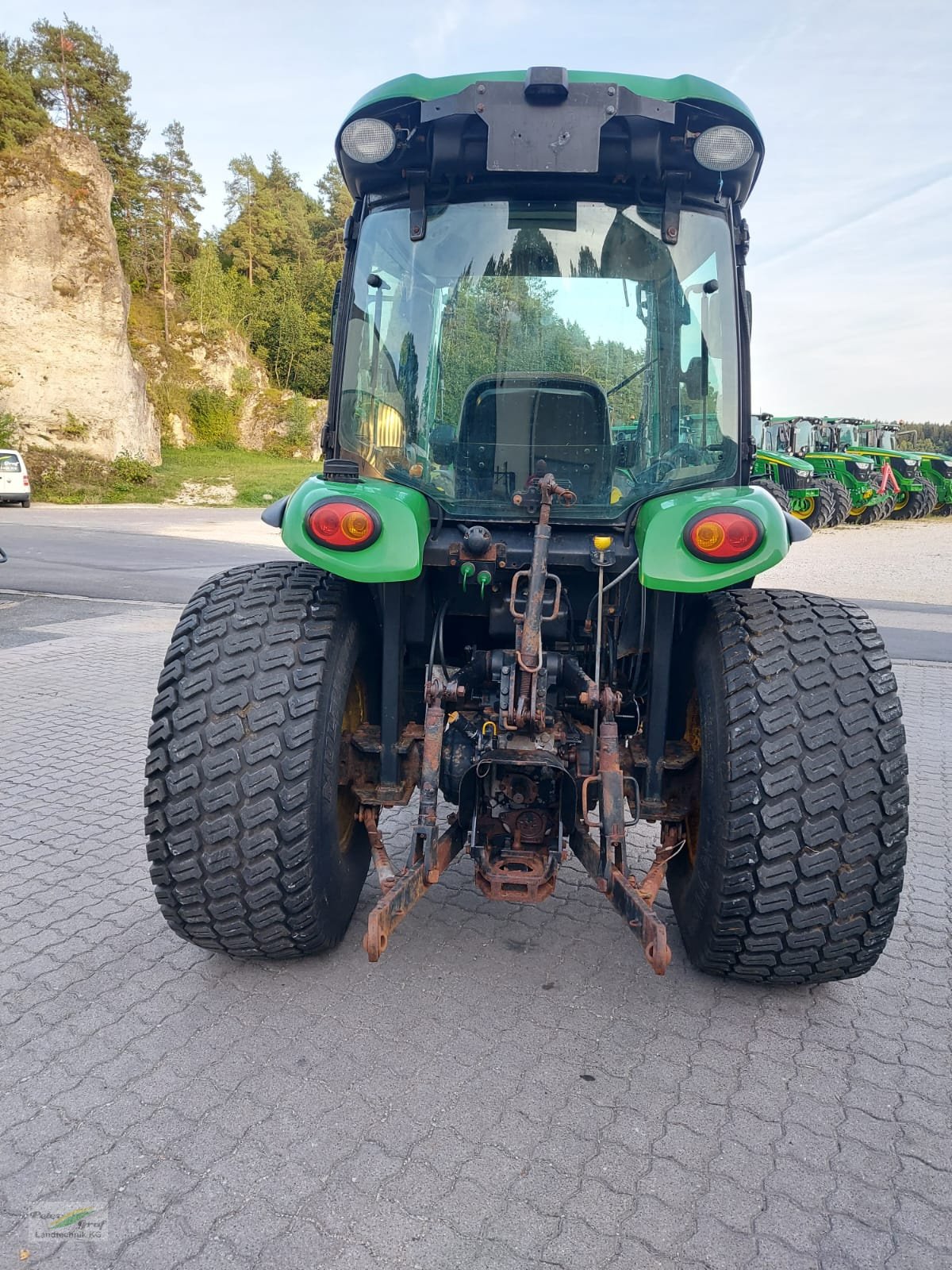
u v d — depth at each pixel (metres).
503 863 2.79
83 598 11.48
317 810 2.74
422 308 3.21
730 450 3.16
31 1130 2.35
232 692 2.71
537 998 2.99
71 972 3.09
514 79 2.98
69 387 38.81
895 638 10.05
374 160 3.01
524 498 2.98
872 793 2.59
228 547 18.06
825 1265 2.00
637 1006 2.96
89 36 61.44
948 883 4.02
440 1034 2.78
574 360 3.16
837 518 23.86
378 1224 2.08
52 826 4.42
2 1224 2.07
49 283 38.12
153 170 64.31
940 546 20.03
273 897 2.75
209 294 60.31
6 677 7.54
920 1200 2.19
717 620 2.90
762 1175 2.26
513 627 3.09
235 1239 2.04
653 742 2.94
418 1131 2.37
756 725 2.62
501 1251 2.02
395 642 2.94
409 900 2.57
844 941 2.72
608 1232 2.07
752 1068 2.67
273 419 59.66
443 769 2.93
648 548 2.71
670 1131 2.40
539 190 3.13
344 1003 2.93
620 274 3.14
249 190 74.12
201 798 2.68
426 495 3.15
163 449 52.81
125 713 6.53
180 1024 2.81
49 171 38.34
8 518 24.05
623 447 3.15
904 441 33.44
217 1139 2.33
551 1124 2.41
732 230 3.16
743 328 3.17
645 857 4.18
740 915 2.70
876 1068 2.69
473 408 3.18
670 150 3.09
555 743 2.87
